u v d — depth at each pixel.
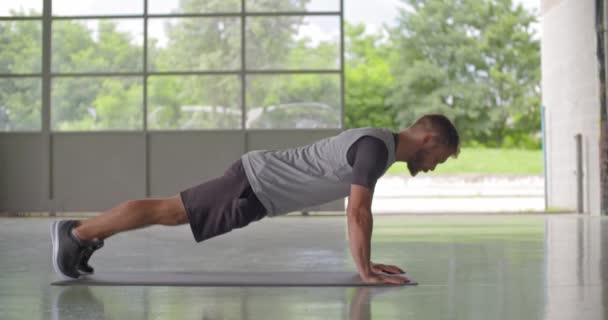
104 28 12.35
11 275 3.57
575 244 5.33
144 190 12.19
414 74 29.41
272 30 12.22
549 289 2.93
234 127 12.23
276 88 12.21
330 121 12.16
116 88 12.32
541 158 28.48
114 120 12.29
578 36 12.23
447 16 29.23
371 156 3.07
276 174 3.17
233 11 12.25
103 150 12.25
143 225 3.20
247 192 3.17
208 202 3.15
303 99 12.18
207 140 12.21
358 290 2.94
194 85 12.27
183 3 12.30
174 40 12.32
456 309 2.46
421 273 3.53
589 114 11.79
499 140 28.80
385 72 29.75
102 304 2.62
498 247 5.15
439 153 3.20
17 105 12.34
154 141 12.22
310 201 3.24
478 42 28.98
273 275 3.47
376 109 29.75
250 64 12.23
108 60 12.35
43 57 12.34
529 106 28.66
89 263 4.18
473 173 28.50
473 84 29.00
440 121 3.19
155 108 12.28
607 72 11.16
